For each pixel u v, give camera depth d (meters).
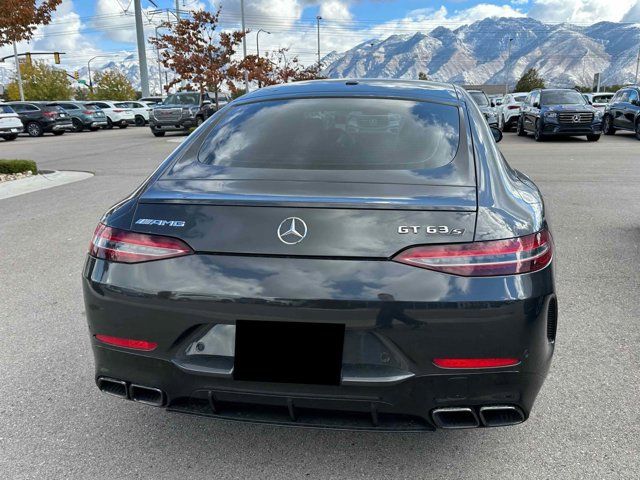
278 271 1.94
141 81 38.94
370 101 2.86
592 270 4.80
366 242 1.93
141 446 2.50
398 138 2.53
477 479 2.25
